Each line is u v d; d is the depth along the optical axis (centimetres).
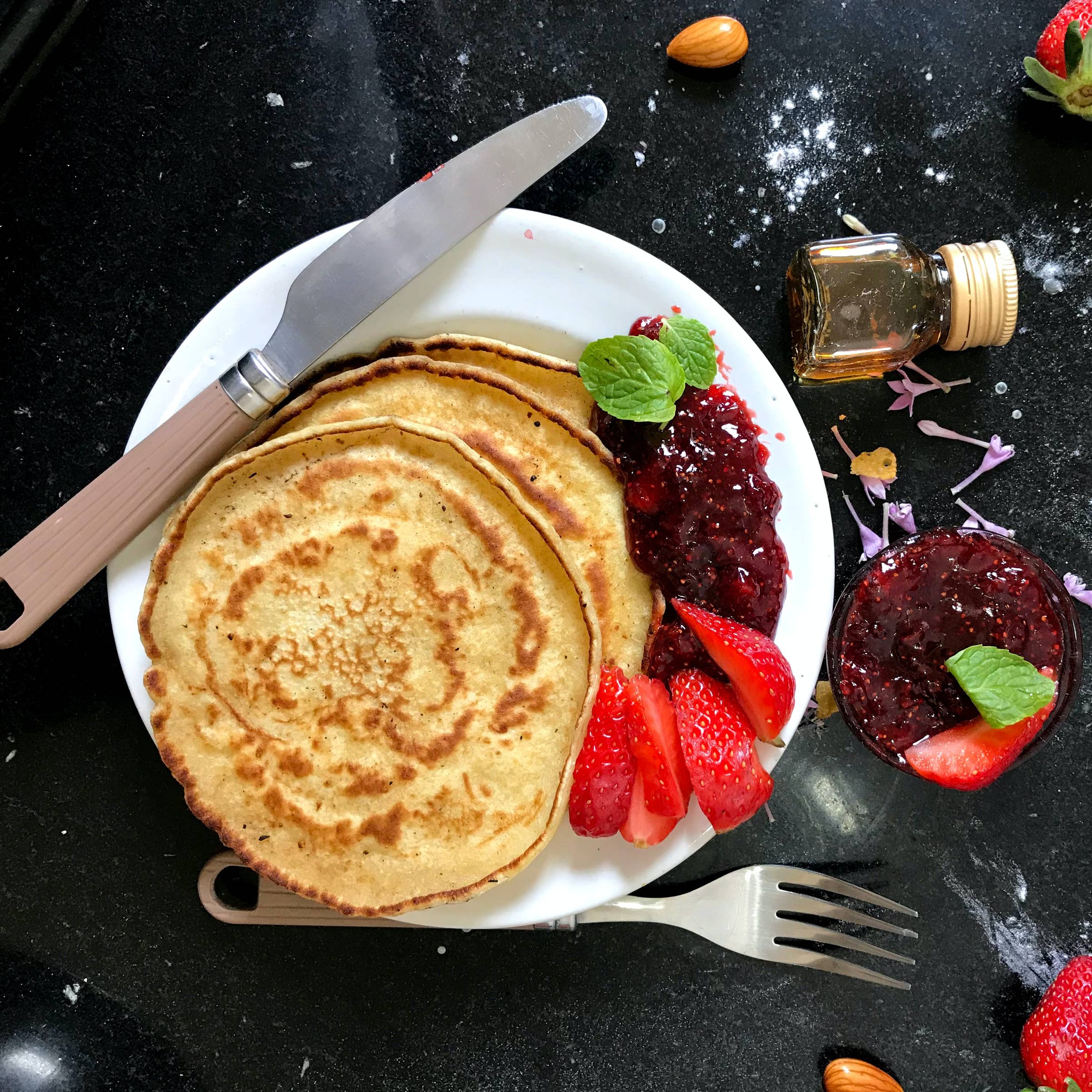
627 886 46
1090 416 50
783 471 46
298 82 48
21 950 50
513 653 45
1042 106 49
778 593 46
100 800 50
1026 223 49
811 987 51
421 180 46
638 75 49
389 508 44
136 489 45
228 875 50
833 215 49
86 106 48
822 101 49
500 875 45
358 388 45
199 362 45
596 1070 51
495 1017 51
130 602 45
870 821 51
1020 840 51
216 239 48
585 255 45
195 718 45
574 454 45
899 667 48
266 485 44
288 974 50
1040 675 46
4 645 45
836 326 47
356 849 45
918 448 50
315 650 45
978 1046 51
